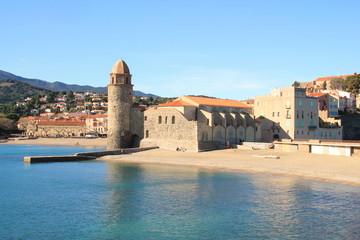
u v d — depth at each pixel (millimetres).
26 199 52219
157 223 41219
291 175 68000
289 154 94750
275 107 127688
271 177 66625
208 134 110938
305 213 43750
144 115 117062
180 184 61250
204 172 73688
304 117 125938
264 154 95688
